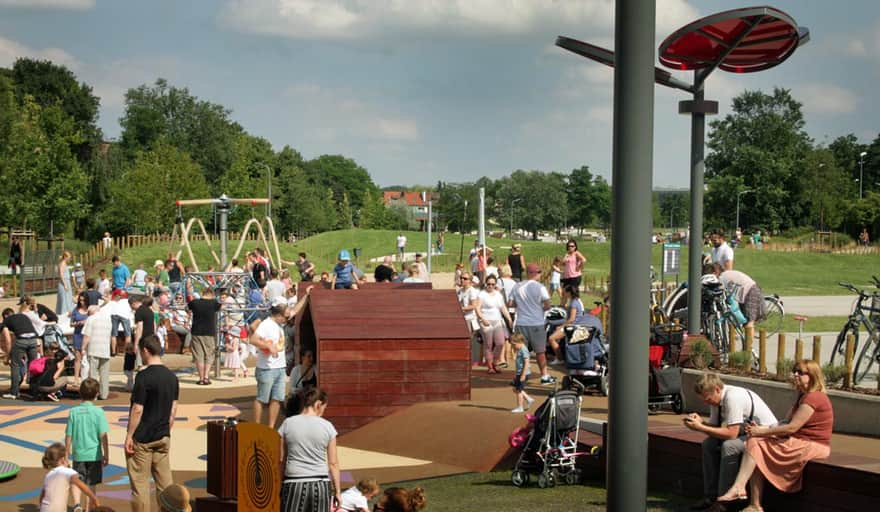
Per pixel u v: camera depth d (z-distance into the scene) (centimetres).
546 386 1756
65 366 2178
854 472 807
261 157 12369
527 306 1777
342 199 19388
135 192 8438
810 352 1888
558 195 15088
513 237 15150
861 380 1408
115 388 2138
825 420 858
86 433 1050
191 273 2561
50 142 7256
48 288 4609
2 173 6625
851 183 12175
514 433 1152
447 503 1052
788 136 11862
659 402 1411
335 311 1644
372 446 1480
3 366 2409
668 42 1462
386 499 786
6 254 6378
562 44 1491
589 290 3803
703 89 1518
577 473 1143
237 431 875
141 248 6253
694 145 1538
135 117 12012
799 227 11625
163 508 856
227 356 2303
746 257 6303
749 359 1473
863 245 8181
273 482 833
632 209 448
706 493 934
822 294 4275
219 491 923
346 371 1588
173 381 1045
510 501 1048
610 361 456
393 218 15300
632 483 448
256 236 9256
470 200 10419
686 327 1598
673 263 1953
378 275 2134
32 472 1334
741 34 1421
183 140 12088
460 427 1420
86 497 1050
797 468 848
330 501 852
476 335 2133
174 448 1495
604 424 1152
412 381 1600
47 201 6950
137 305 2127
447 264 6631
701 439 1038
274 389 1501
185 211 8638
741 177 11525
